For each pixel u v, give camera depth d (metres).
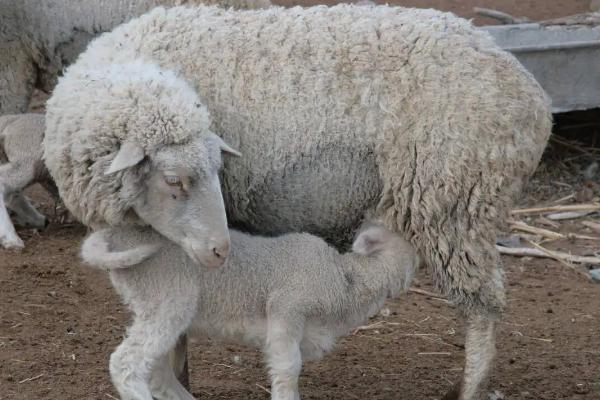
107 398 11.30
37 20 16.22
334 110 10.38
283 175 10.52
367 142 10.41
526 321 14.80
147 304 9.97
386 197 10.53
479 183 10.46
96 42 10.99
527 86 10.66
